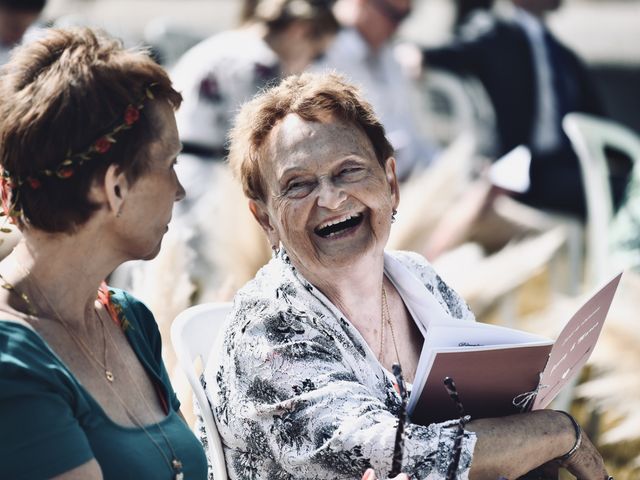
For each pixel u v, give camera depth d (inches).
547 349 126.3
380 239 134.3
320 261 132.1
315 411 124.3
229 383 131.4
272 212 134.1
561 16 514.6
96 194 110.4
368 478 112.7
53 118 107.9
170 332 147.0
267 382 127.4
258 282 136.1
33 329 109.4
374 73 295.1
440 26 514.6
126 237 113.7
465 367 124.6
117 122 110.1
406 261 148.6
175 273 161.5
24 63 110.5
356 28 293.3
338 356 131.1
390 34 295.6
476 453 123.6
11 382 104.6
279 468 128.5
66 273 113.3
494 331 129.5
